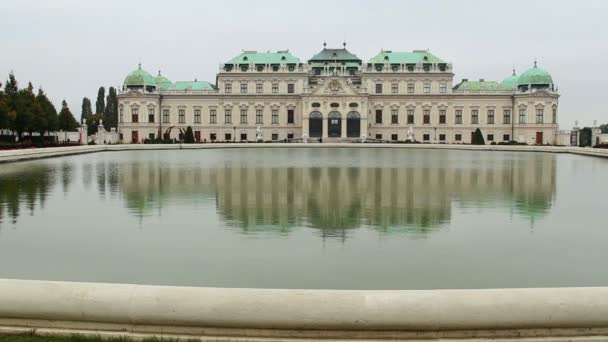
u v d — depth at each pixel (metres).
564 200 36.62
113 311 11.78
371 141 166.12
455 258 21.36
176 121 180.25
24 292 12.01
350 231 26.20
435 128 176.62
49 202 35.09
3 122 99.94
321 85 170.12
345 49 185.25
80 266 20.16
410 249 22.72
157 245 23.30
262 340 11.56
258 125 178.25
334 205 33.78
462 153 111.88
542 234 25.72
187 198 36.75
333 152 112.69
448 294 11.62
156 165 68.25
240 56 179.88
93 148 114.00
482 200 36.34
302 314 11.42
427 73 175.25
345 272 19.47
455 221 28.84
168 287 12.09
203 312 11.60
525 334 11.59
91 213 30.98
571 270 19.81
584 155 103.75
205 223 28.03
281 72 176.00
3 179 49.34
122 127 177.50
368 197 37.38
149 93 176.38
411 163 73.69
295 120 177.38
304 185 44.31
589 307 11.42
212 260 20.91
